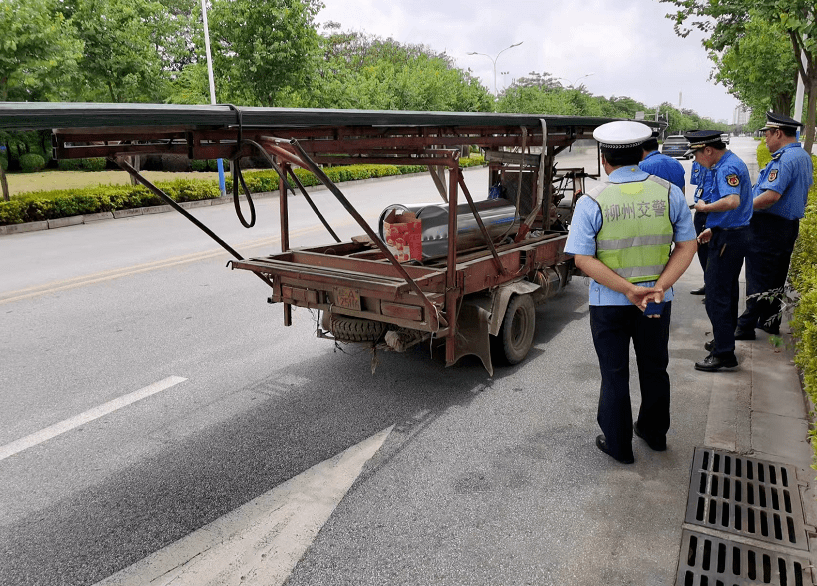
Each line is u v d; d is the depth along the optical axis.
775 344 4.97
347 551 2.79
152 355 5.37
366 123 3.42
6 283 7.98
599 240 3.22
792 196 4.90
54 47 14.71
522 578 2.58
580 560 2.69
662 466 3.44
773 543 2.75
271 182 19.67
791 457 3.45
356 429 3.97
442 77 36.50
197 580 2.63
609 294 3.28
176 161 26.44
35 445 3.82
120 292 7.46
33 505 3.21
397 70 39.44
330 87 23.34
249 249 10.01
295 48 21.08
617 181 3.20
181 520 3.06
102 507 3.18
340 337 4.57
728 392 4.32
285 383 4.75
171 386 4.71
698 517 2.97
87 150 2.74
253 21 20.27
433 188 21.23
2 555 2.82
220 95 21.11
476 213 4.35
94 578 2.66
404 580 2.59
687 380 4.56
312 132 3.42
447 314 4.22
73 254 10.00
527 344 5.17
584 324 6.21
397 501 3.16
